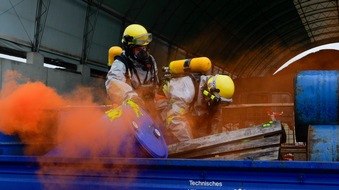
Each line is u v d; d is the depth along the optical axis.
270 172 2.49
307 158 2.98
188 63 4.34
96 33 20.89
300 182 2.43
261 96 13.71
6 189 3.03
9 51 15.69
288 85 16.03
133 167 2.77
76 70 20.06
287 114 8.18
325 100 3.10
